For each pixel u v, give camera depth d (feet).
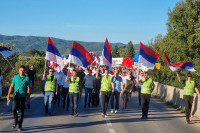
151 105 50.42
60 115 35.42
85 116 35.40
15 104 25.94
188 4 74.23
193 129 29.68
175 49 76.02
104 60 39.09
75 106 34.96
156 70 98.53
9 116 33.50
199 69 62.75
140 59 37.19
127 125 30.25
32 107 41.55
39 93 65.36
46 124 29.22
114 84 39.04
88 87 43.91
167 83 82.28
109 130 27.14
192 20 72.69
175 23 75.92
